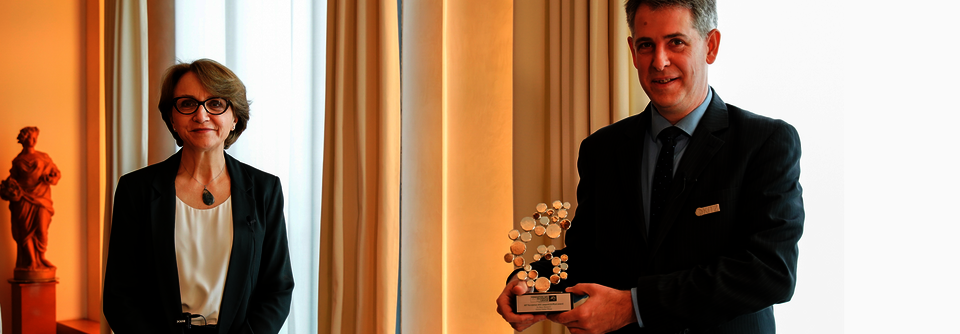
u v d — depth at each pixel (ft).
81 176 16.37
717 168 4.41
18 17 15.65
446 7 8.30
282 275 6.66
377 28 8.64
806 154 5.81
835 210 5.65
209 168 6.48
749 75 6.15
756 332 4.44
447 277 8.18
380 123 8.41
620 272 4.78
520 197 7.29
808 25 5.82
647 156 4.93
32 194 14.60
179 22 12.49
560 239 6.81
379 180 8.38
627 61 6.48
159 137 12.07
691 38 4.41
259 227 6.50
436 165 8.17
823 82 5.73
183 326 6.00
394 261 8.32
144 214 6.20
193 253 6.24
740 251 4.26
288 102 10.98
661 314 4.16
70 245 16.19
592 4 6.59
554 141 6.97
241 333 6.21
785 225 4.06
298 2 10.67
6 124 15.47
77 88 16.34
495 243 7.85
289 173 10.72
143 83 13.25
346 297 8.88
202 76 6.23
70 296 16.14
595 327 4.29
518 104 7.32
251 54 11.43
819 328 5.74
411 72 8.48
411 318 8.34
